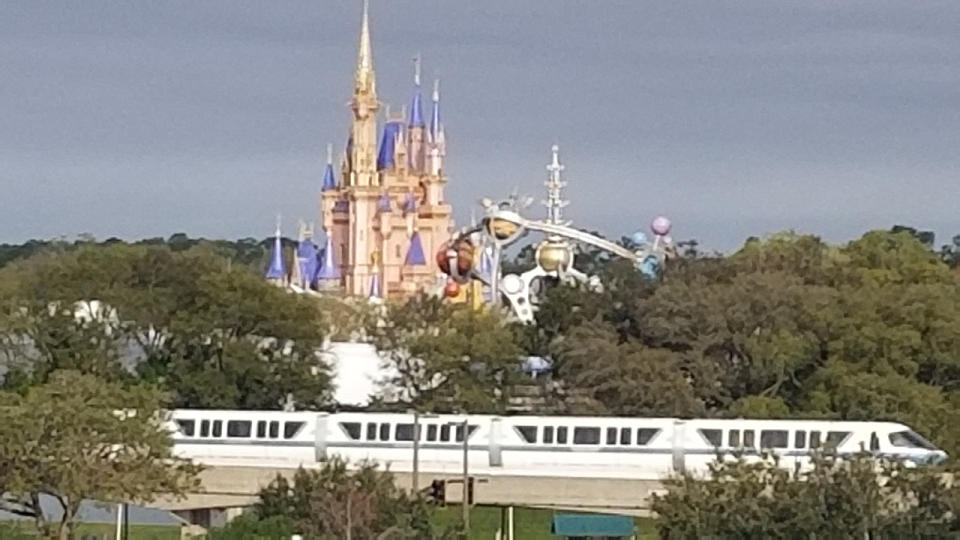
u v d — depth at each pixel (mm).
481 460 185250
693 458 182750
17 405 135875
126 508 146000
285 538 127562
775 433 180375
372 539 128125
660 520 137500
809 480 128250
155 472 136625
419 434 180375
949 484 137875
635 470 184125
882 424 177625
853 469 128500
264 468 185750
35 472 131875
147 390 156875
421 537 130000
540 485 185750
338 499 130875
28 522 148750
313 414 189375
